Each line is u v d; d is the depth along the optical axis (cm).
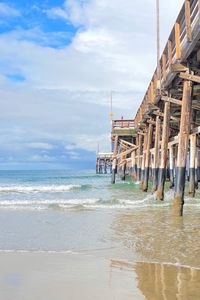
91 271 615
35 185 3500
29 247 819
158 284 539
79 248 805
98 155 6812
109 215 1312
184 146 1192
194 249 764
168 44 1337
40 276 586
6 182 4394
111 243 849
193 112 1795
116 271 616
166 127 1562
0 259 705
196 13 990
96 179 4991
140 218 1212
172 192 2020
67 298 483
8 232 1011
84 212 1409
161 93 1554
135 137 3419
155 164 1975
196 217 1205
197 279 563
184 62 1180
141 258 705
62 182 4225
